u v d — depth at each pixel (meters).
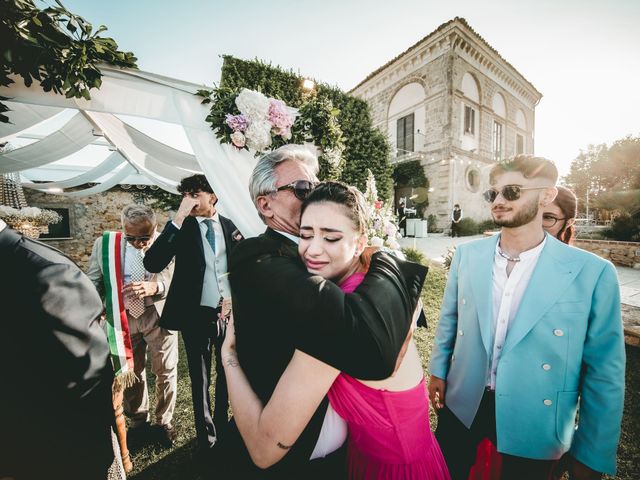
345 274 0.74
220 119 2.68
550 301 1.13
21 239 0.82
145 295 2.07
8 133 3.05
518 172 1.20
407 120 16.30
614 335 1.04
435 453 0.82
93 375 0.86
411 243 11.98
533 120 20.56
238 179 2.82
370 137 7.71
